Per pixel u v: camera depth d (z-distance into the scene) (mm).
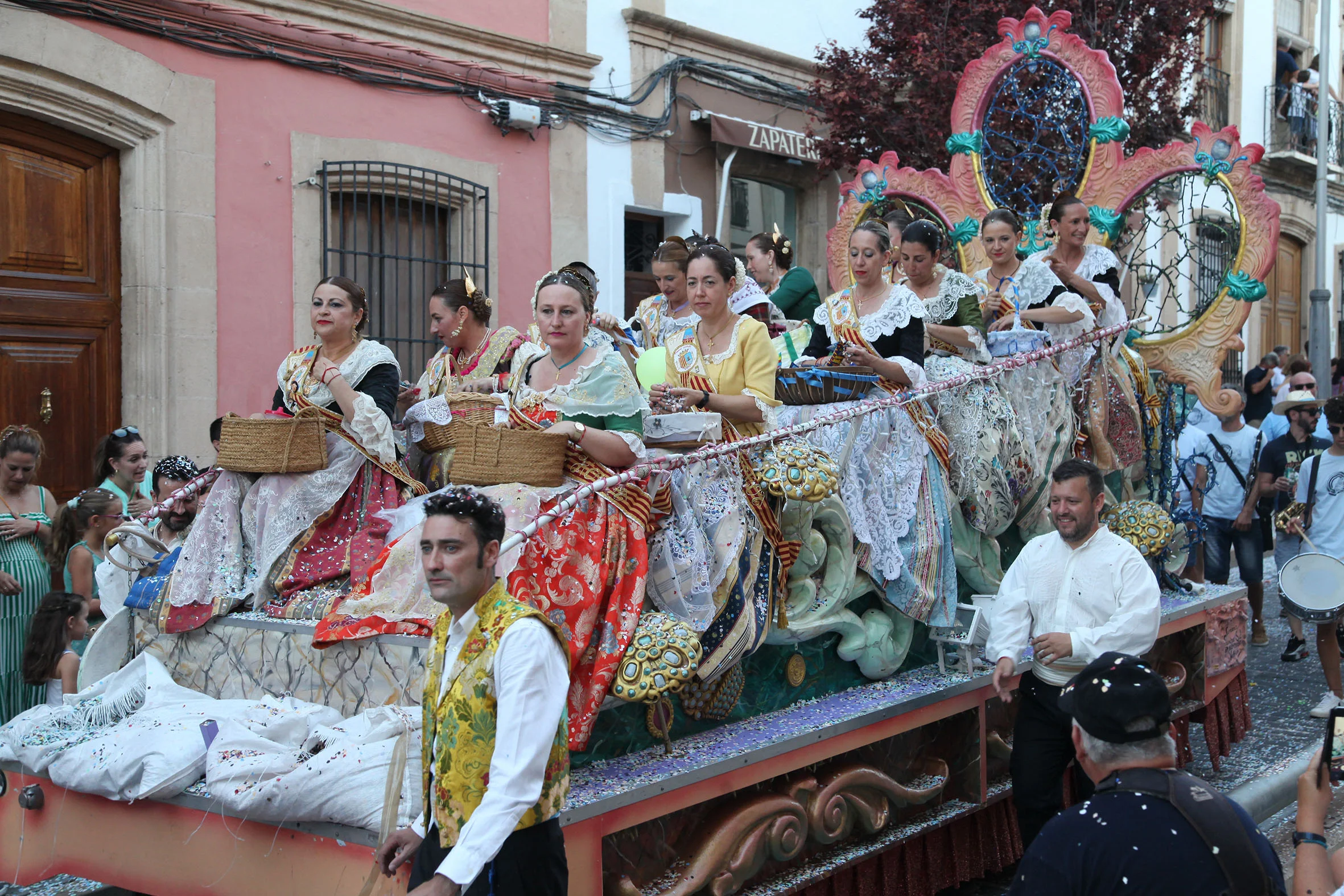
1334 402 7637
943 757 4895
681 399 4242
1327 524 7762
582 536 3627
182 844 3453
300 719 3562
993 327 5906
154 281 8195
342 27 9125
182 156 8281
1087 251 6297
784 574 4219
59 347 7922
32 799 3730
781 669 4363
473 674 2682
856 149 12578
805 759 3955
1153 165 6594
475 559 2736
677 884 3494
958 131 7340
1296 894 2457
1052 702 4418
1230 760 6461
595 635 3572
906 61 12234
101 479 6055
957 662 5043
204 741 3496
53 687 4887
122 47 7949
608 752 3641
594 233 11086
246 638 3947
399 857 2842
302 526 4117
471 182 9961
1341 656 8305
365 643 3633
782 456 4109
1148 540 5828
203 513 4164
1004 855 5172
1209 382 6484
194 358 8367
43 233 7824
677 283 6059
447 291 5191
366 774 3158
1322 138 16875
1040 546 4617
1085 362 5840
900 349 5000
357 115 9273
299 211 8953
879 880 4484
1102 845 2455
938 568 4863
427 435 4492
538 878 2748
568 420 3826
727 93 12320
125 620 4258
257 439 4074
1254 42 19484
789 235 13500
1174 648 6191
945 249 7461
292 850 3244
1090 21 12469
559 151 10719
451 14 9820
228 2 8484
